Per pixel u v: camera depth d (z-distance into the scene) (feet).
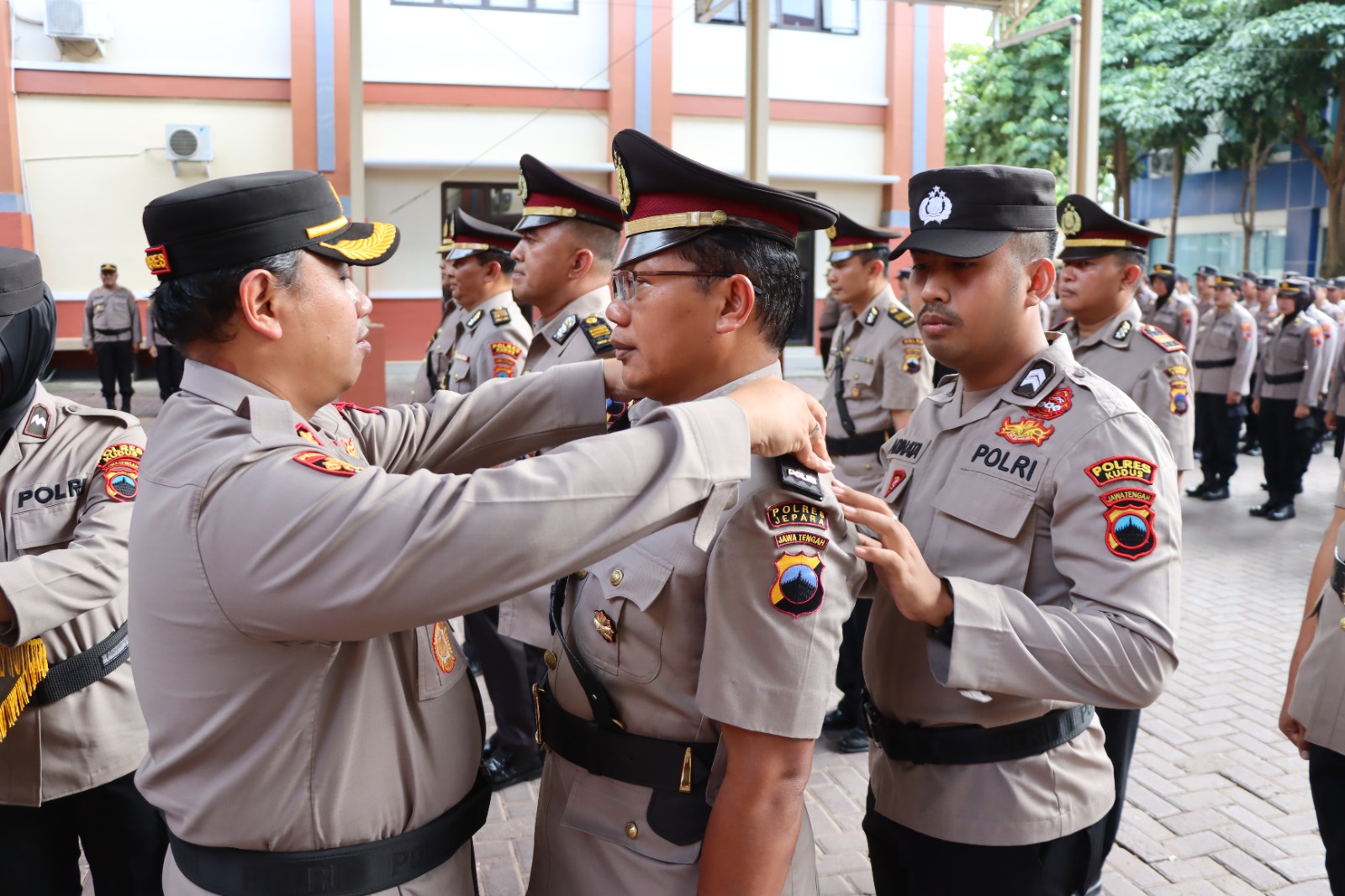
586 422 5.63
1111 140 57.47
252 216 4.12
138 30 38.96
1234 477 30.14
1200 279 37.42
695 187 4.19
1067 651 4.82
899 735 5.69
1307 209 61.41
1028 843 5.46
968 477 5.78
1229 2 53.98
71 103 38.86
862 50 46.68
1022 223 5.66
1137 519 5.16
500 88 42.60
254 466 3.79
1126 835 10.23
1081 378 5.68
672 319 4.33
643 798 4.40
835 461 15.25
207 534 3.78
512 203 43.78
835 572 4.32
